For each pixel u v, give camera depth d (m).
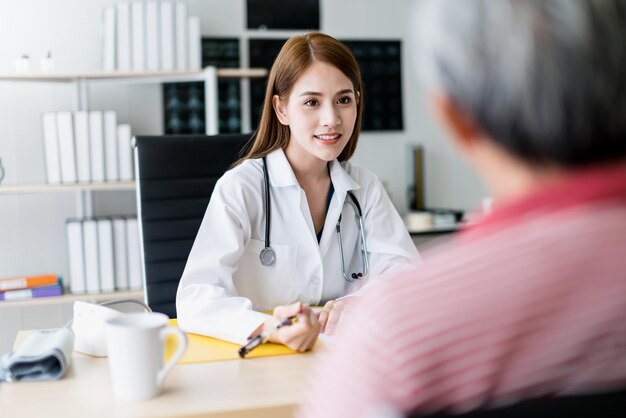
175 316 2.04
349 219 1.90
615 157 0.51
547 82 0.49
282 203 1.80
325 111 1.70
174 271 2.05
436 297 0.53
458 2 0.52
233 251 1.66
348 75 1.73
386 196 2.00
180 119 3.59
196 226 2.09
